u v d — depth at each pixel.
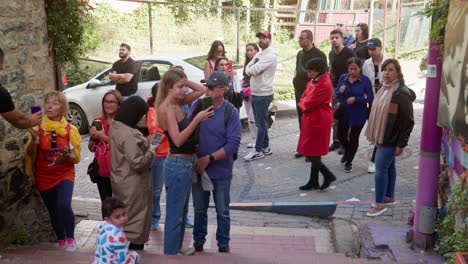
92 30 14.93
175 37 16.89
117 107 5.58
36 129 5.32
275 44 17.70
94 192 7.81
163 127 4.65
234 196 7.42
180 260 4.57
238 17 15.22
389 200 6.66
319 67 6.95
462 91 3.88
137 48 16.16
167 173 4.73
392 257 4.83
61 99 5.30
